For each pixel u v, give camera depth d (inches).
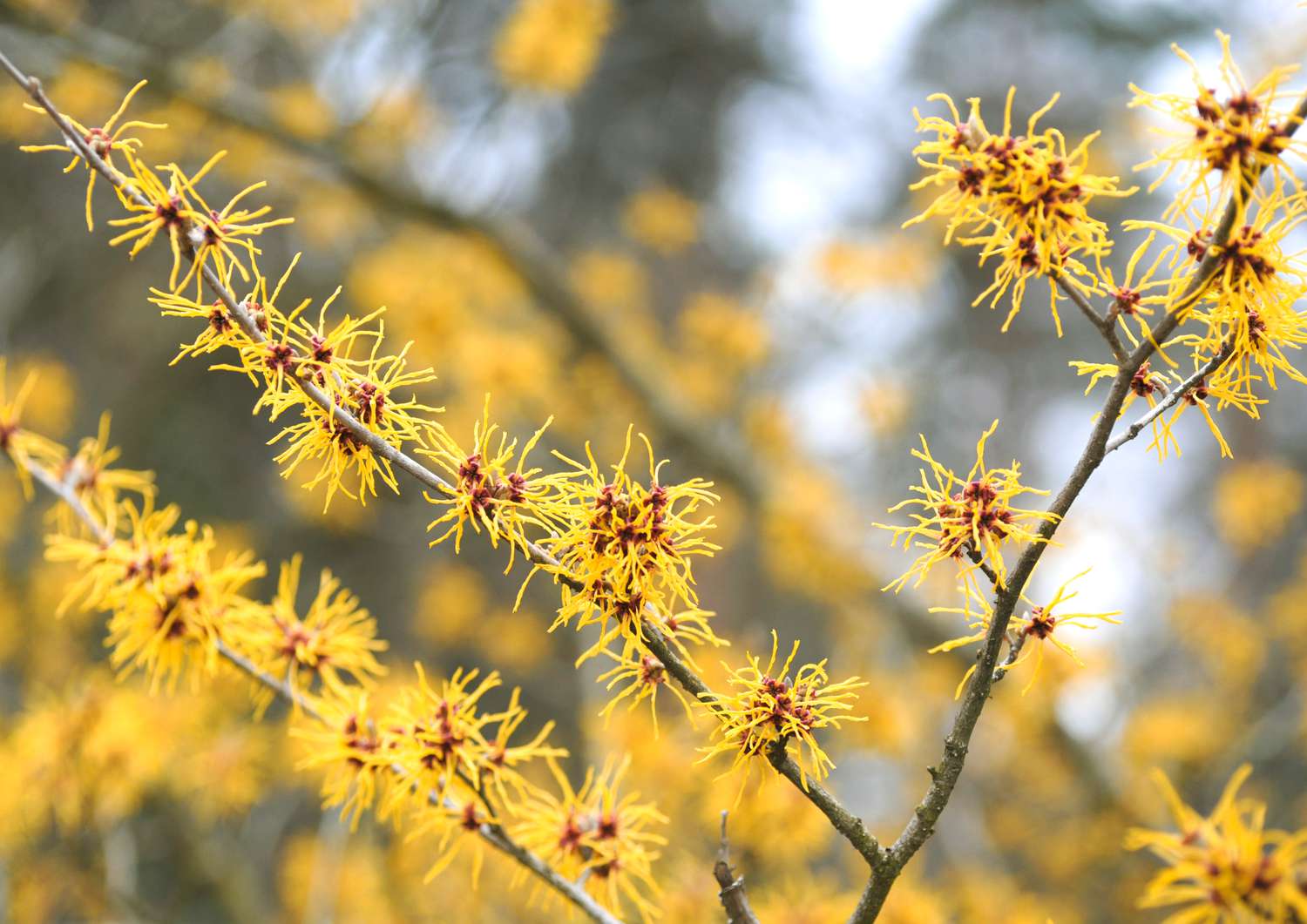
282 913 161.6
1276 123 38.0
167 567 53.9
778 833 78.1
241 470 266.4
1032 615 43.9
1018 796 195.2
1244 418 281.1
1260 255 39.2
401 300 169.3
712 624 249.9
